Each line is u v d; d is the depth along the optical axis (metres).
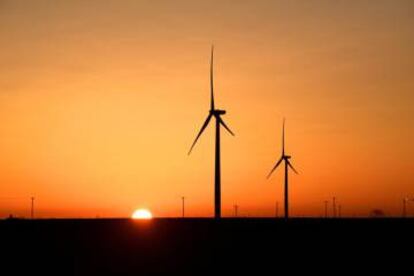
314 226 121.38
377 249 89.00
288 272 69.38
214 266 75.12
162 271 71.81
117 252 86.88
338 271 69.69
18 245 91.38
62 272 70.06
